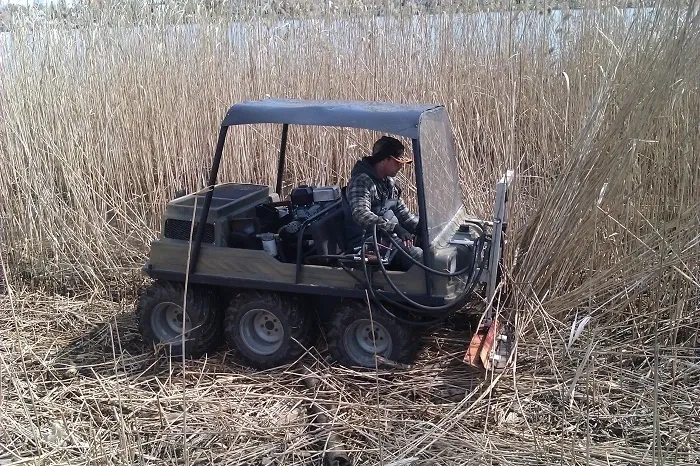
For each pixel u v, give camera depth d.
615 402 3.60
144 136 6.32
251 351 4.03
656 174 4.30
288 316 3.91
